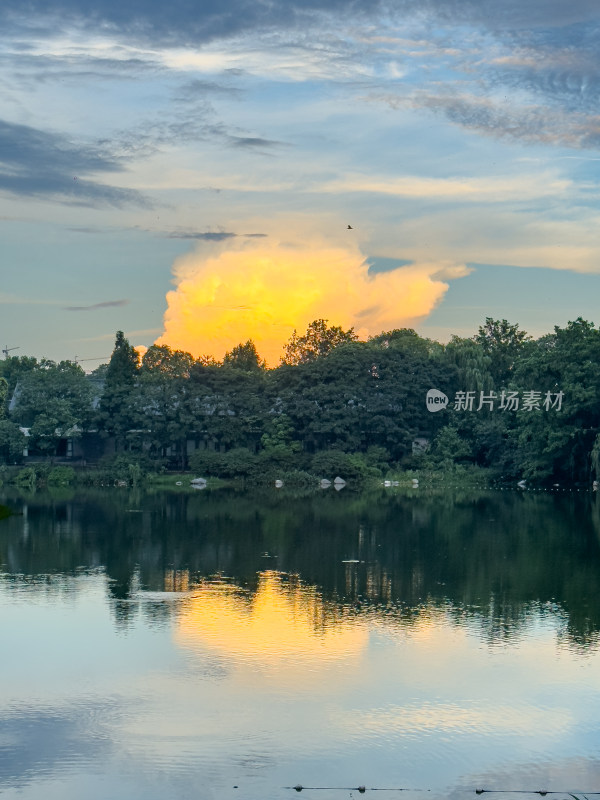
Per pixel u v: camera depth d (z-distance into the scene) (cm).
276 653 3291
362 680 3028
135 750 2538
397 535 5981
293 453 10619
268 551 5325
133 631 3544
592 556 5156
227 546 5506
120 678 3038
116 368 11338
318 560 5031
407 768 2455
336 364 10919
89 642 3403
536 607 3944
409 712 2783
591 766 2467
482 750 2552
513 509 7512
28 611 3831
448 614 3819
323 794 2327
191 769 2442
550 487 9706
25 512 7188
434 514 7156
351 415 10594
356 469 10044
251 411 10925
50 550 5319
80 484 10056
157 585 4350
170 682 3006
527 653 3294
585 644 3400
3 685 2973
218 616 3769
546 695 2906
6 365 16638
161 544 5566
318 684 2994
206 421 10700
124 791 2330
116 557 5100
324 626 3628
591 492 9112
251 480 10300
